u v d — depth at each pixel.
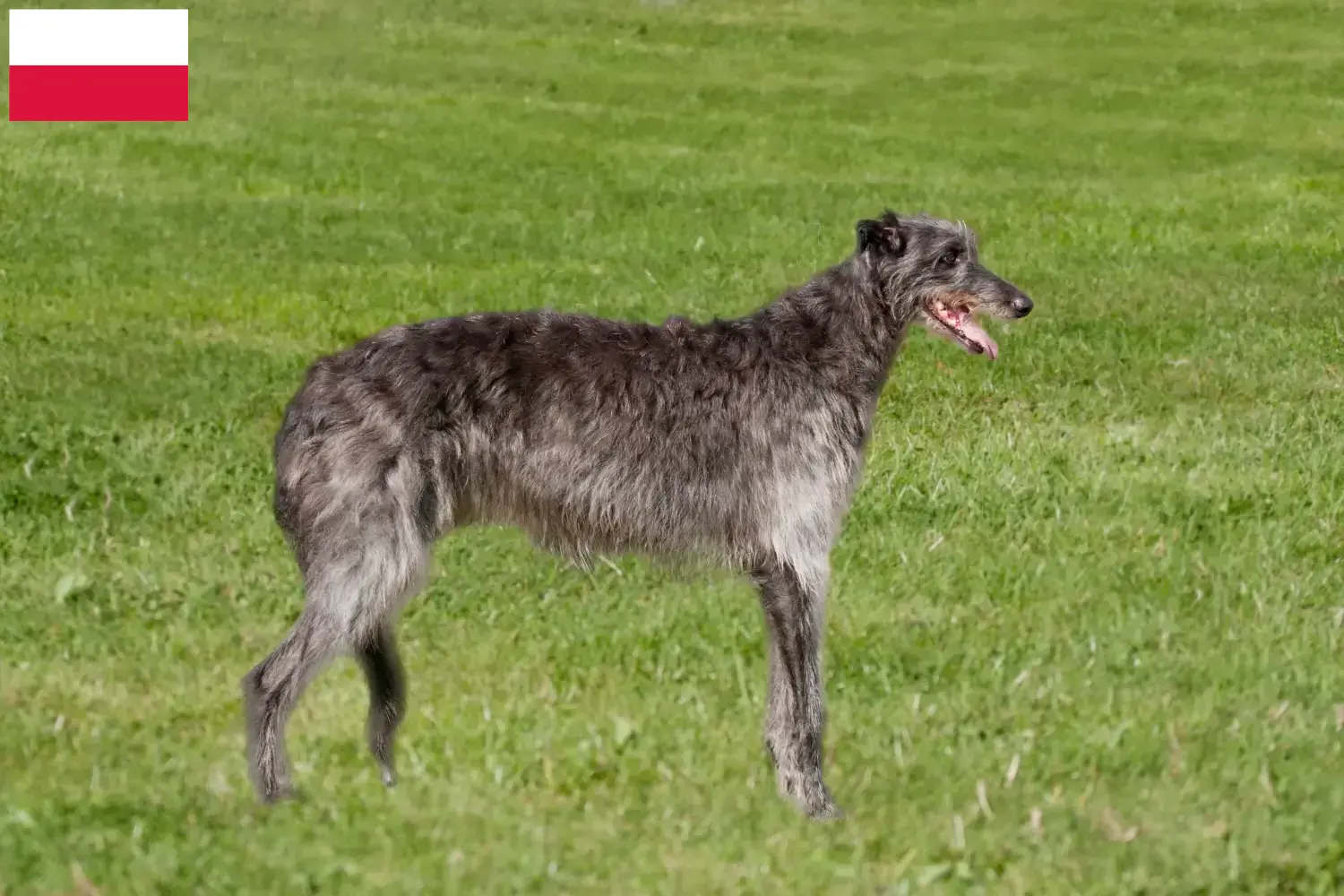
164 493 14.71
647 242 27.97
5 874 8.21
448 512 9.49
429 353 9.51
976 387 19.05
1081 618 12.45
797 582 9.80
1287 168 36.62
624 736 10.14
